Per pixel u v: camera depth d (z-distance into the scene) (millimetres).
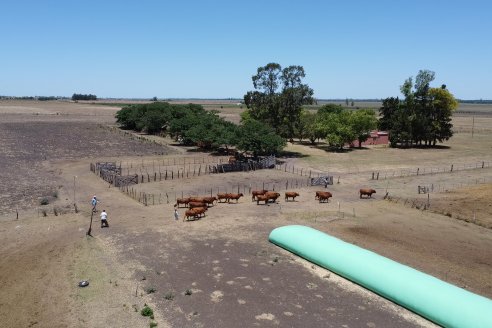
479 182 55438
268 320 20141
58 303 21719
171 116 108062
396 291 21828
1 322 20016
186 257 27688
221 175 58812
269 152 71688
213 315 20500
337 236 32594
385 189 51062
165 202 42719
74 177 55438
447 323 19438
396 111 100812
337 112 99688
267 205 41906
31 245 29828
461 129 142000
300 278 24781
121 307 21188
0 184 49750
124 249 29000
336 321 20188
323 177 53250
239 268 26031
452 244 31453
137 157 73938
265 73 86000
